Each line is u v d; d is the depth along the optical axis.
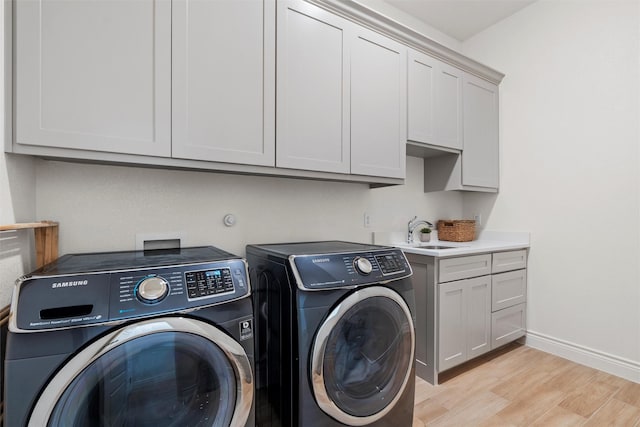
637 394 1.83
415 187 2.69
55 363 0.73
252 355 1.02
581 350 2.24
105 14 1.17
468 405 1.73
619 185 2.09
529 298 2.56
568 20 2.34
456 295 2.04
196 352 0.90
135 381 0.82
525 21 2.59
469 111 2.51
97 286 0.82
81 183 1.41
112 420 0.79
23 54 1.04
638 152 2.02
